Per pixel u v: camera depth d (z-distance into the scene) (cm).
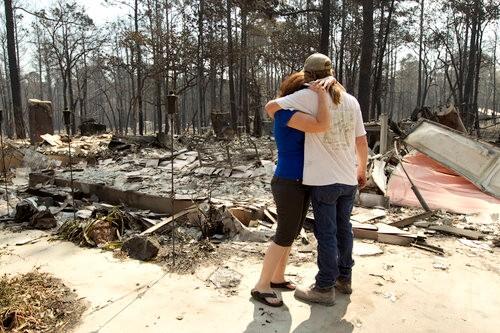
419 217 520
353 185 295
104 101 7062
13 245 445
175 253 403
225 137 1549
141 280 349
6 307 294
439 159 688
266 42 3281
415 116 1453
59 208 582
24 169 1001
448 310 304
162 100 3241
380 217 534
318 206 291
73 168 923
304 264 380
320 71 288
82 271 369
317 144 279
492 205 572
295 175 284
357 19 3053
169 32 2464
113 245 433
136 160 996
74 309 302
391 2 2639
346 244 310
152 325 281
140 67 2677
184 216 504
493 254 414
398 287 337
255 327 279
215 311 298
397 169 674
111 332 274
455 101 3281
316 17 2773
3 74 4897
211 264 380
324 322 285
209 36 2594
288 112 276
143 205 612
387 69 4059
